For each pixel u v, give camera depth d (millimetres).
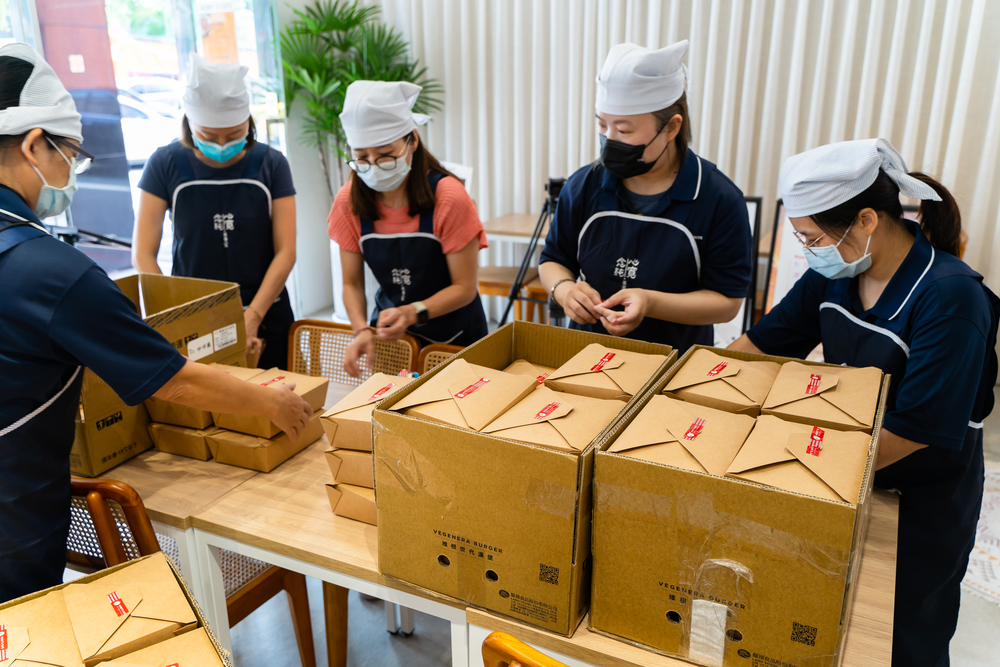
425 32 4805
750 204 3705
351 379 2219
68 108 1146
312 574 1262
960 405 1182
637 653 996
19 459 1118
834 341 1424
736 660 938
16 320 1048
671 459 930
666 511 917
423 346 2232
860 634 1009
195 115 2018
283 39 4734
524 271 3520
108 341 1112
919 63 3758
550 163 4770
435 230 2062
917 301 1250
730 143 4250
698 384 1190
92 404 1459
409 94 1936
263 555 1312
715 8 4051
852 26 3838
